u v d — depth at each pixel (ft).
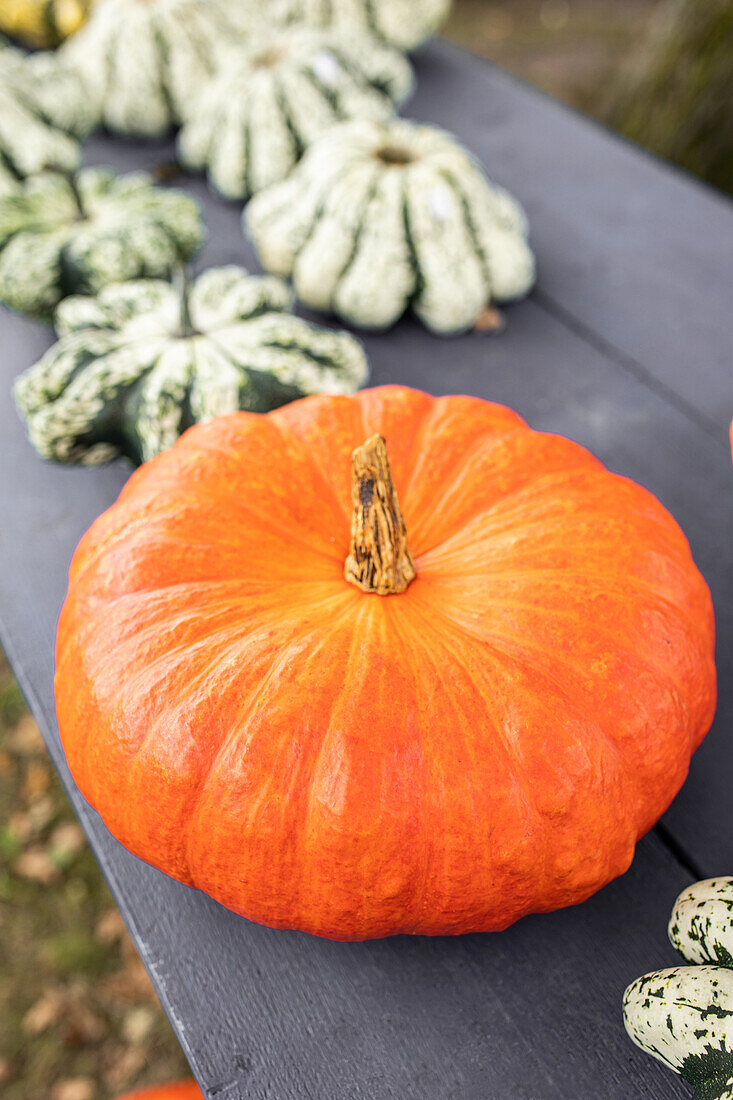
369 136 2.83
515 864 1.82
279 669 1.84
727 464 2.60
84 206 2.85
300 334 2.48
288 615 1.90
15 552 2.48
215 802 1.82
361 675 1.83
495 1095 1.85
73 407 2.40
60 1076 3.16
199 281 2.62
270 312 2.58
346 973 1.94
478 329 2.89
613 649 1.87
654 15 7.75
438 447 2.09
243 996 1.92
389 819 1.79
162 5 3.27
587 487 2.04
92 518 2.54
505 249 2.81
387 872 1.81
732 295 2.97
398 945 1.96
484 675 1.84
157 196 2.88
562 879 1.85
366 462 1.84
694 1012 1.73
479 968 1.94
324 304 2.86
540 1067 1.86
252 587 1.94
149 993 3.28
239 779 1.81
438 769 1.80
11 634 2.35
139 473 2.14
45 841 3.56
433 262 2.74
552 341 2.86
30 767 3.73
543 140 3.43
